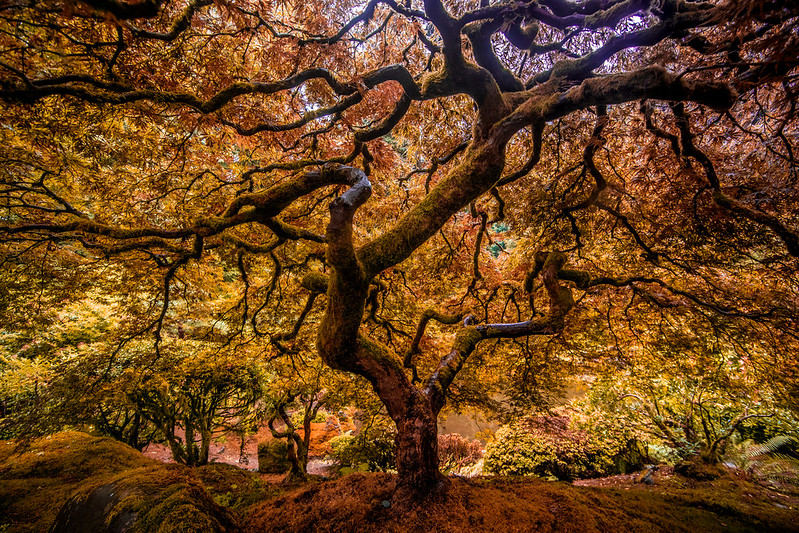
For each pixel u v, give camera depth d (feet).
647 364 18.12
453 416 36.22
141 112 9.82
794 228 12.19
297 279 19.76
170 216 16.71
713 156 13.12
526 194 17.25
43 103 9.82
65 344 24.98
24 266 16.14
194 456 24.11
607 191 14.98
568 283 17.81
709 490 13.60
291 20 10.59
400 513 7.68
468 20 7.84
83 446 15.87
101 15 3.52
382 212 19.58
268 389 23.17
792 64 4.55
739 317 13.29
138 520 6.17
